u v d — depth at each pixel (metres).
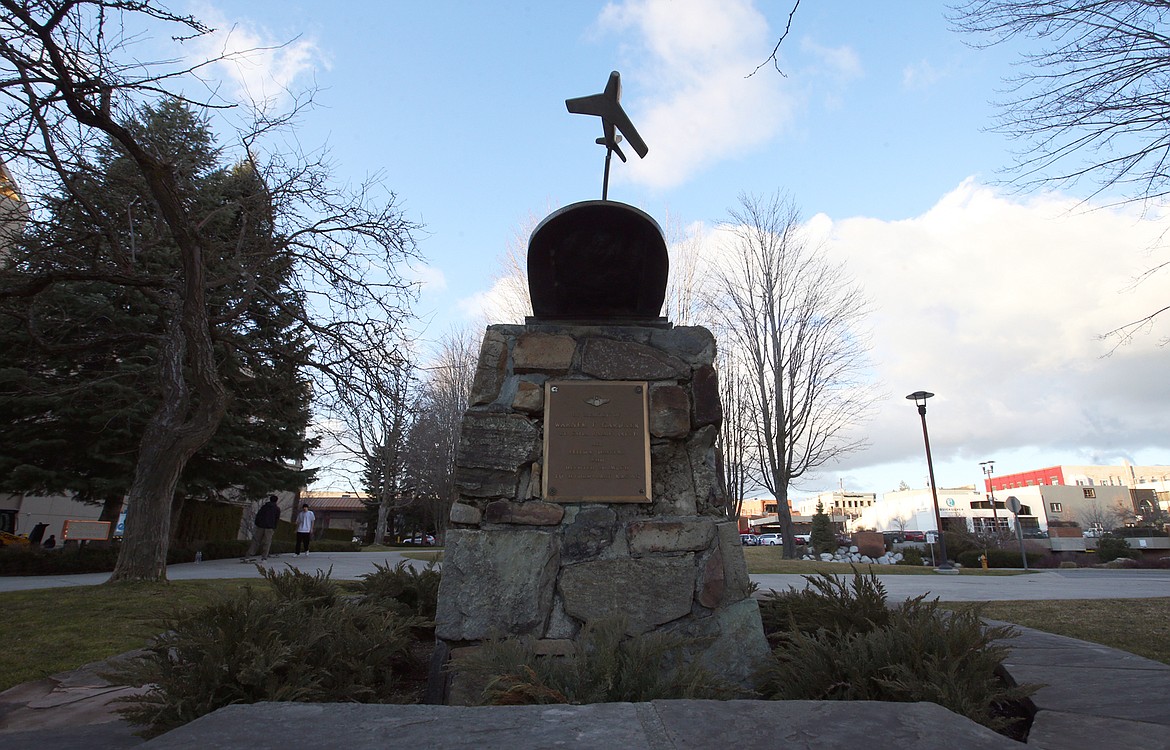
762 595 6.68
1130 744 2.62
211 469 18.75
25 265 10.64
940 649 3.35
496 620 4.20
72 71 6.95
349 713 2.42
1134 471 94.69
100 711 4.04
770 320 24.39
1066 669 3.92
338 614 4.21
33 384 15.52
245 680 3.19
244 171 12.64
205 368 9.60
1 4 6.48
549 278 5.29
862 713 2.46
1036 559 32.28
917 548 30.22
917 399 23.16
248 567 14.93
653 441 4.81
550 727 2.29
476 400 4.88
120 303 16.06
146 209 11.05
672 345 5.09
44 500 27.52
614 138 5.81
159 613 3.77
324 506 60.78
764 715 2.43
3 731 3.47
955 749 2.12
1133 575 17.62
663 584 4.32
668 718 2.38
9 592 8.19
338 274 11.30
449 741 2.14
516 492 4.59
